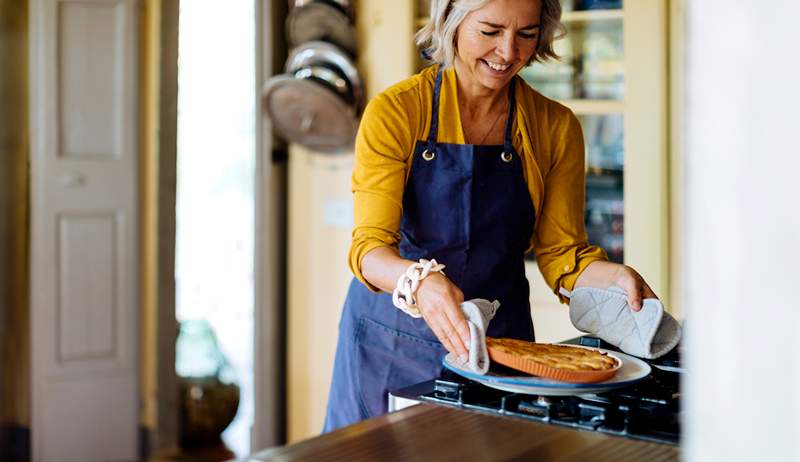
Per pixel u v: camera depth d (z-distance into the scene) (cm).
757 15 53
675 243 304
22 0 382
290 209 364
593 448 102
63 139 374
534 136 180
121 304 388
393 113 170
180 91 501
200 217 523
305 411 366
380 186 167
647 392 126
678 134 300
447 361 135
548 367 122
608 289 158
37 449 377
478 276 180
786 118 52
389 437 106
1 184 383
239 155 524
